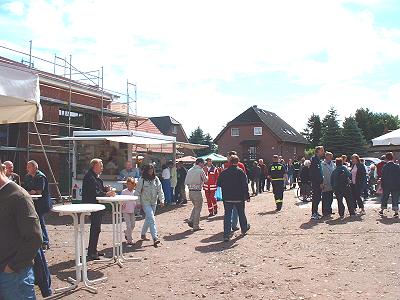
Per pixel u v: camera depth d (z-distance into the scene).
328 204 14.22
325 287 6.61
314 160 13.53
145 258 9.02
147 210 10.52
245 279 7.20
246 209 17.59
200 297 6.37
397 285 6.59
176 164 22.16
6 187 3.76
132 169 17.69
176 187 21.39
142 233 11.26
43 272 6.34
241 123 61.53
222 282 7.09
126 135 18.14
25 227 3.68
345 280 6.94
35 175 9.22
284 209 16.84
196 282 7.16
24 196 3.77
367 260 8.15
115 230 8.80
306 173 19.38
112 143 18.41
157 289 6.82
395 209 13.10
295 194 25.59
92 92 25.56
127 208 10.50
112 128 33.09
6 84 5.51
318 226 12.09
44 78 22.28
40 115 6.69
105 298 6.43
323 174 13.78
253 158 60.72
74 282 7.06
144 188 10.60
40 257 6.33
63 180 23.33
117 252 8.92
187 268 8.10
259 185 28.11
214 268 8.05
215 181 16.28
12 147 20.44
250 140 61.09
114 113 26.42
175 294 6.55
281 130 64.62
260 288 6.69
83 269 6.98
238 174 10.97
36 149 21.31
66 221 15.35
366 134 76.81
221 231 12.38
